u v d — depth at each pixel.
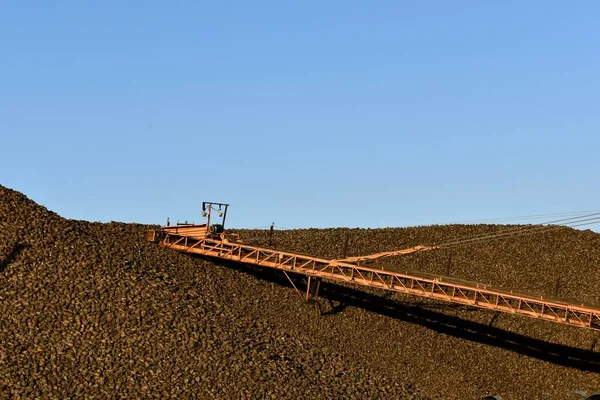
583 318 74.88
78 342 59.25
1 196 71.88
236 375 59.84
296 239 92.94
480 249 99.44
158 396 56.38
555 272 97.38
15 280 63.09
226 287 74.75
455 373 75.19
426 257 95.69
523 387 76.69
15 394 54.00
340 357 68.62
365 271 79.44
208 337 62.75
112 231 78.19
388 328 78.69
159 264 73.19
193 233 79.50
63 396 54.81
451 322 82.81
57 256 66.56
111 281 65.50
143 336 61.00
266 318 71.19
